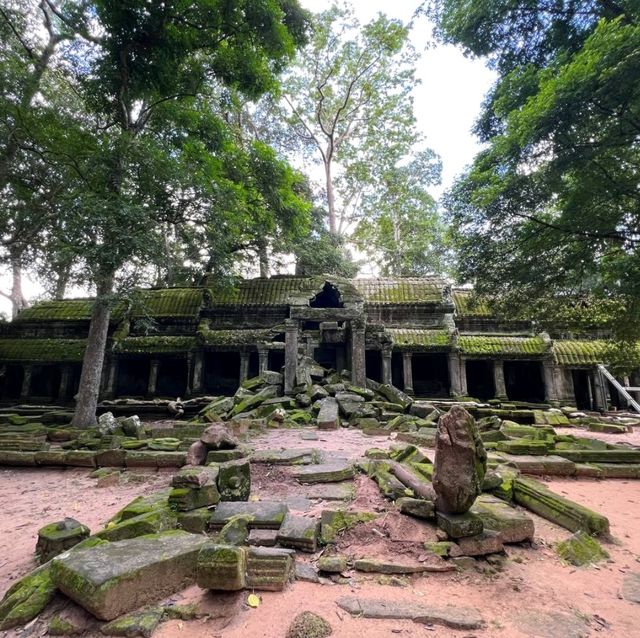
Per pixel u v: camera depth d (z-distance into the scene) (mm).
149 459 8414
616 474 7645
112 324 23953
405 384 21703
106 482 7438
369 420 12430
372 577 3662
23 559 4395
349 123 36250
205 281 26594
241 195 18594
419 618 3033
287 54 17156
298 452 7914
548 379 21078
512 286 14023
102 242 12148
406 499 4688
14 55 13875
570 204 11969
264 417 12992
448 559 3912
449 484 4277
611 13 12648
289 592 3381
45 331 24844
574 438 10492
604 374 20703
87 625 3006
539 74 11820
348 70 33031
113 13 14023
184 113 17844
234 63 16672
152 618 3029
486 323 24297
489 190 12398
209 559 3246
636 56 8477
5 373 23969
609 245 12930
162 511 4555
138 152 13141
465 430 4406
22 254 15523
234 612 3105
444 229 39688
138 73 15930
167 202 15695
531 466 7641
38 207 14352
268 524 4332
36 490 7320
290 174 22094
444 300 23625
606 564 4055
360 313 16734
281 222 23141
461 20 15508
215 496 5043
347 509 5125
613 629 2977
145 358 22844
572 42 14188
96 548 3629
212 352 23344
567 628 2969
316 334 19656
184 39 15328
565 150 10695
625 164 11906
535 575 3773
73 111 15734
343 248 34938
